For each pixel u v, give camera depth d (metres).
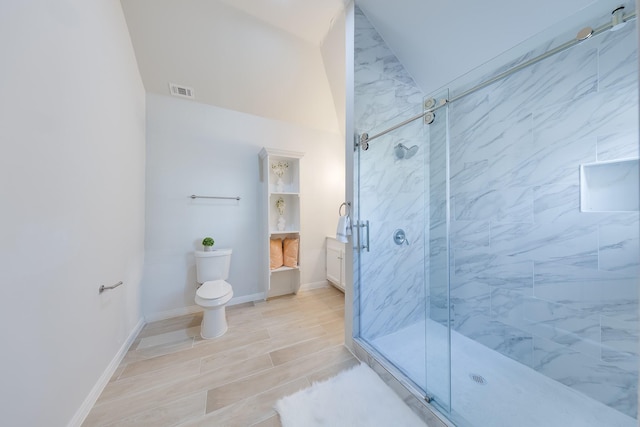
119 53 1.62
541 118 1.44
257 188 2.67
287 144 2.84
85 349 1.19
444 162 1.87
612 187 1.20
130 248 1.80
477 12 1.42
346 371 1.51
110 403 1.25
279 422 1.15
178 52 1.97
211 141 2.43
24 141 0.85
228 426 1.12
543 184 1.44
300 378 1.45
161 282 2.22
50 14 0.97
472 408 1.19
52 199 0.98
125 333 1.70
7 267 0.78
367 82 1.76
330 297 2.78
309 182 2.99
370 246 1.81
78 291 1.14
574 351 1.31
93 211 1.27
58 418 0.99
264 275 2.65
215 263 2.26
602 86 1.21
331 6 1.80
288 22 1.95
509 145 1.60
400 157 1.90
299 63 2.33
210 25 1.88
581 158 1.29
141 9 1.70
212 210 2.44
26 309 0.85
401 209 1.93
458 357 1.64
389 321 1.90
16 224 0.81
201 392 1.33
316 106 2.77
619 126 1.16
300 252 2.79
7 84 0.78
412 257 1.99
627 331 1.14
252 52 2.12
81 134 1.17
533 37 1.36
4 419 0.76
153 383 1.40
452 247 1.97
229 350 1.74
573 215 1.32
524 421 1.12
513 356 1.59
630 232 1.14
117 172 1.57
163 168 2.22
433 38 1.67
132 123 1.84
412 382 1.34
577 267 1.31
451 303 1.98
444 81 1.91
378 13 1.70
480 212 1.78
